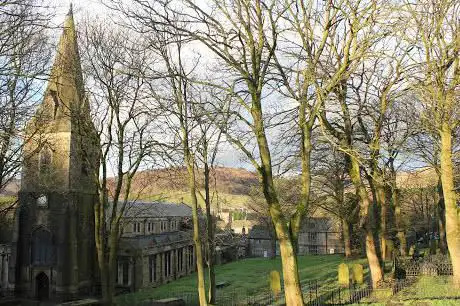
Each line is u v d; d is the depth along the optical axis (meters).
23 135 23.34
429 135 21.17
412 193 43.09
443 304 15.65
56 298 47.91
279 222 14.49
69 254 48.72
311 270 40.25
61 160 49.00
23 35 23.05
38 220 49.84
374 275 20.20
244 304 24.88
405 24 15.41
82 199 51.06
